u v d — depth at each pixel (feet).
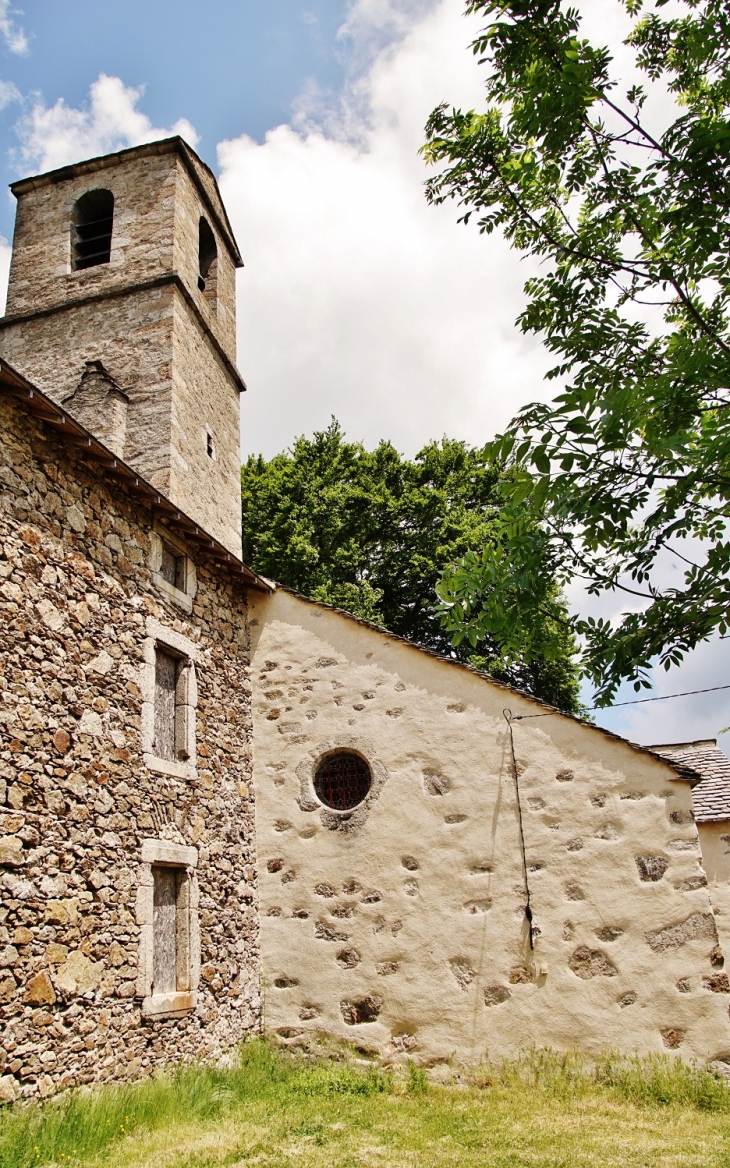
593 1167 16.15
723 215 14.17
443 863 27.61
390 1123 19.74
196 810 26.35
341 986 27.22
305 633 32.86
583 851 26.50
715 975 24.14
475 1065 24.84
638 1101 22.04
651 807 26.48
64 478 22.17
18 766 18.48
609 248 15.97
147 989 21.71
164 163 44.24
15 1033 17.01
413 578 63.52
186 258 43.34
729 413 13.17
